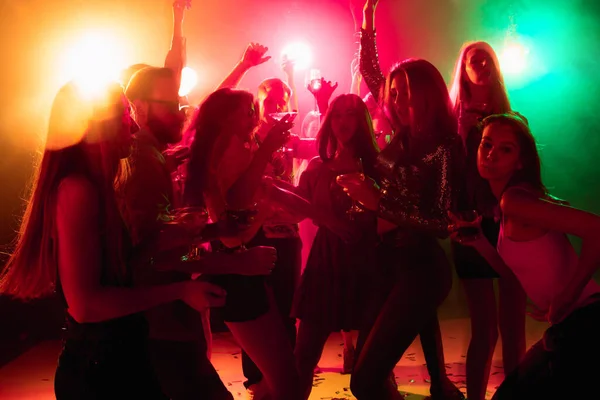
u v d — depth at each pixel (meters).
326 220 4.07
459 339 6.50
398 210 3.69
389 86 4.00
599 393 2.84
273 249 3.15
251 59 5.16
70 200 2.39
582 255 2.89
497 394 3.09
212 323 7.51
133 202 3.16
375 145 4.47
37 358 6.39
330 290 4.13
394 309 3.71
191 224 2.98
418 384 5.17
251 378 4.85
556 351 2.93
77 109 2.46
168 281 3.36
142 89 3.49
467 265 4.23
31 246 2.50
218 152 3.64
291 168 5.36
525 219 3.05
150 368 2.58
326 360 5.99
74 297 2.39
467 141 4.17
